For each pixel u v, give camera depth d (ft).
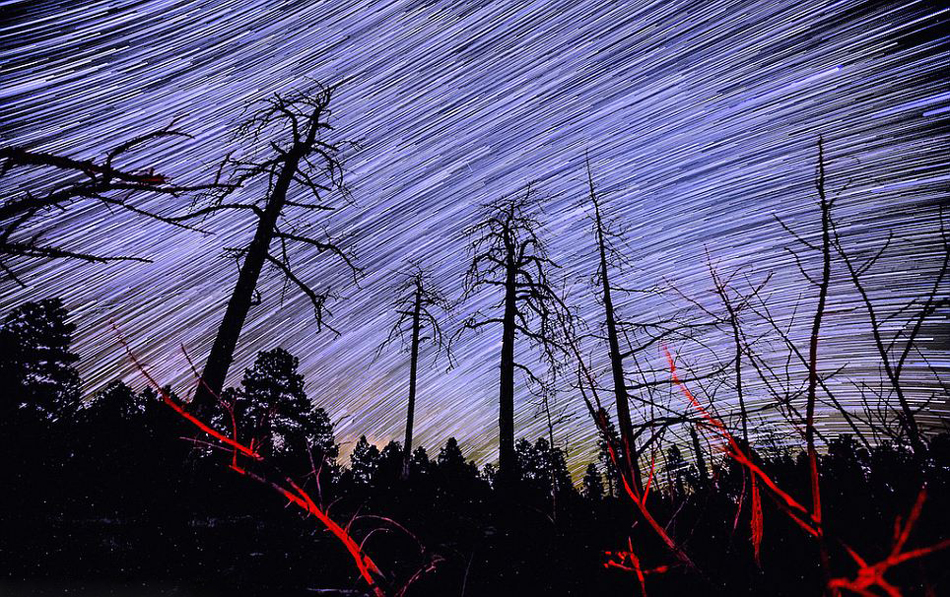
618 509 14.23
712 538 10.78
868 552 7.15
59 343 59.52
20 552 13.50
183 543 16.02
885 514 6.62
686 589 9.50
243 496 21.90
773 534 10.52
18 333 56.65
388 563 14.94
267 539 17.53
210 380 19.49
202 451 18.62
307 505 7.11
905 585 6.14
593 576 12.03
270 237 22.63
